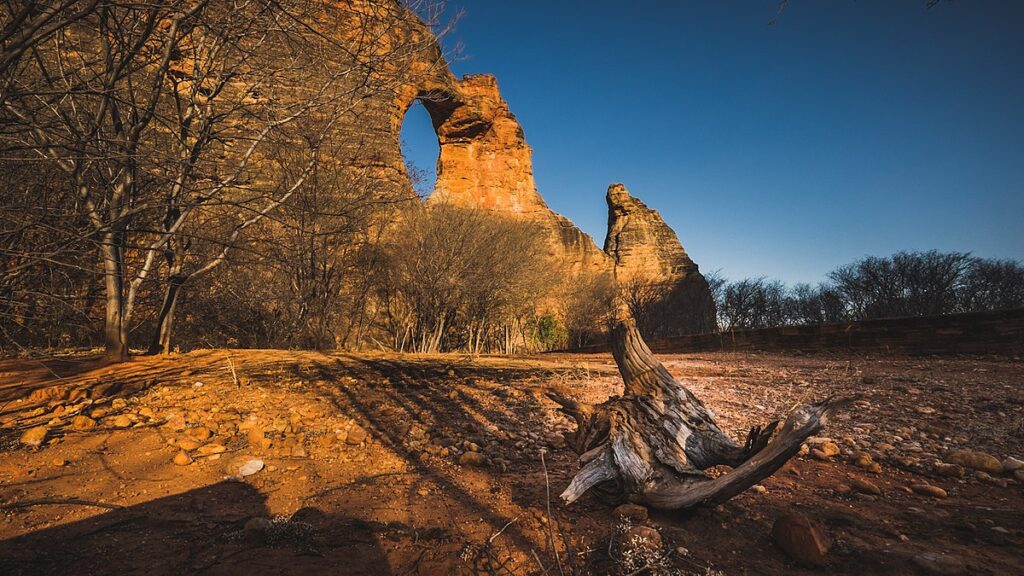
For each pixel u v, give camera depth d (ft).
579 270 161.68
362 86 20.77
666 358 43.68
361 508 8.52
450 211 85.97
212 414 15.39
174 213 27.17
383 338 78.28
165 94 27.30
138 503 8.59
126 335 26.66
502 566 6.46
